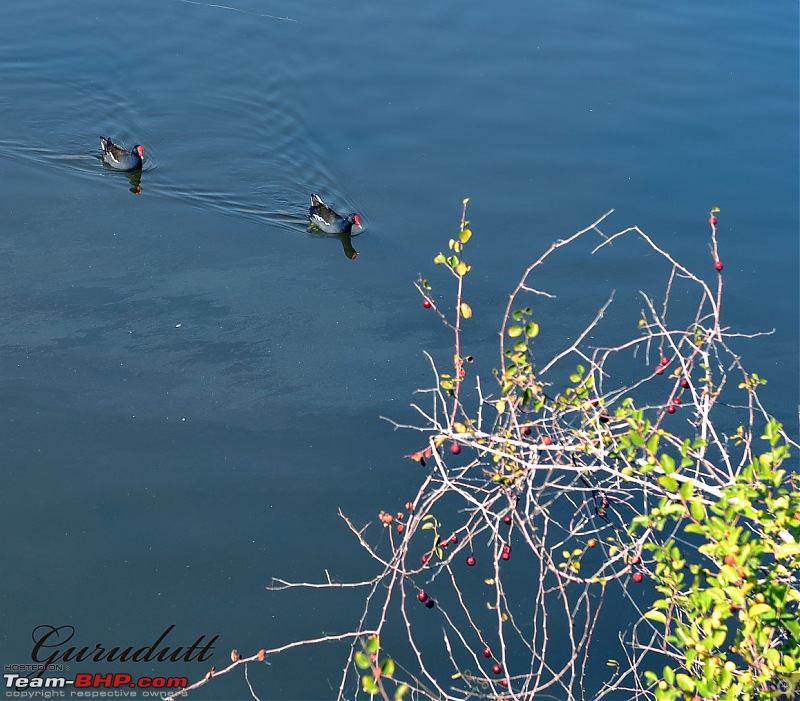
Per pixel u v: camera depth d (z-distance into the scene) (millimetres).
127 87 20359
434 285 14914
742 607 6043
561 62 20922
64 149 18578
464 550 11039
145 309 14141
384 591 10648
